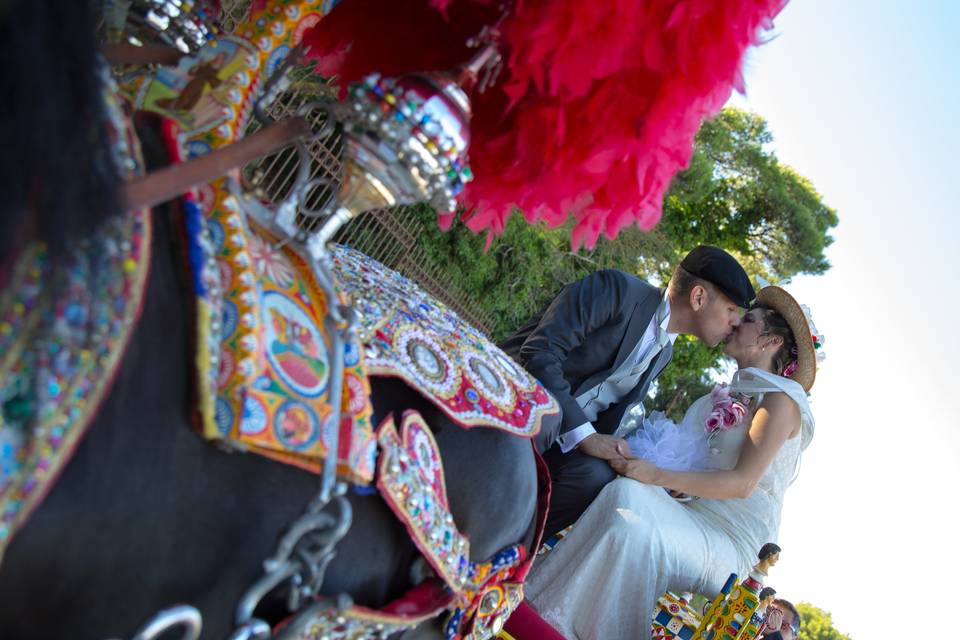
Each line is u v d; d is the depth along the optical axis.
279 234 1.20
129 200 0.86
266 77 1.29
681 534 3.06
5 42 0.69
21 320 0.74
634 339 3.44
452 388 1.50
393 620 1.30
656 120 1.29
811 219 18.42
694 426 3.62
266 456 1.07
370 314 1.43
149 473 0.94
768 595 2.85
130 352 0.92
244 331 1.05
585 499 3.07
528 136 1.35
